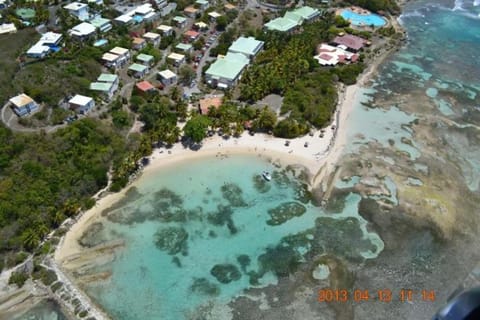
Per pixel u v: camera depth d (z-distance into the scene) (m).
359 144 109.69
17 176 87.00
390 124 118.00
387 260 78.88
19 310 69.25
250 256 79.56
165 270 76.62
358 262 78.50
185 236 83.31
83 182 89.69
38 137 97.38
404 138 112.38
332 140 110.69
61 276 74.12
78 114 109.75
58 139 97.31
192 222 86.38
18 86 111.81
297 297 72.19
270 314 69.50
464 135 114.12
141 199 91.12
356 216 88.25
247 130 112.88
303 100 120.38
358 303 71.19
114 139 103.19
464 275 76.56
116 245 80.81
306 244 82.00
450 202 92.06
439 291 73.62
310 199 92.62
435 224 86.50
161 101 117.69
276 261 78.62
